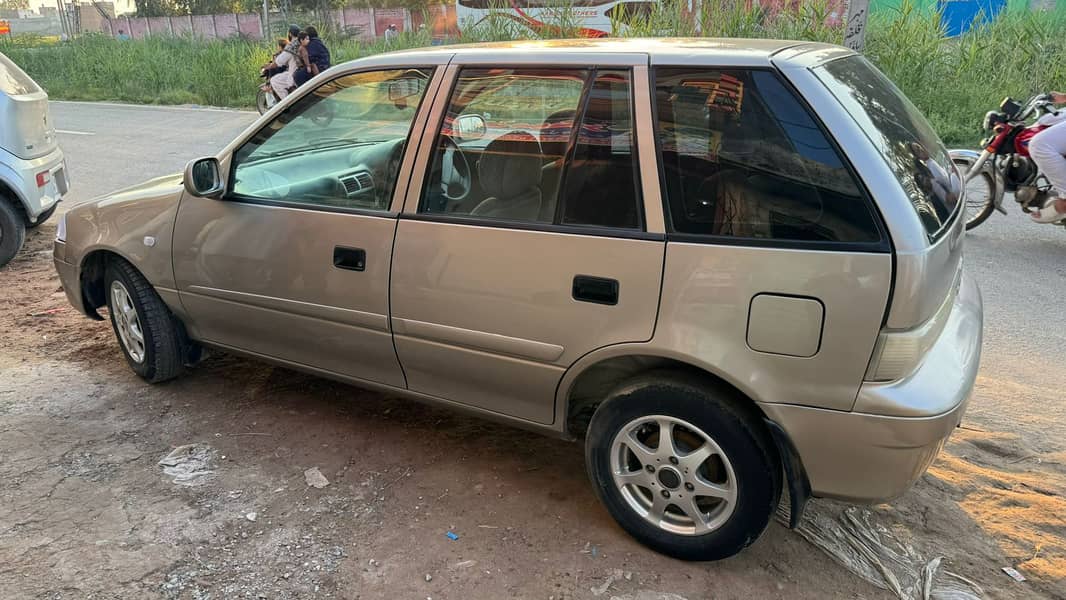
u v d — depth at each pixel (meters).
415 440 3.52
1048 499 3.01
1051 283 5.55
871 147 2.30
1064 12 11.85
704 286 2.42
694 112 2.49
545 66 2.75
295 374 4.20
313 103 3.30
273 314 3.42
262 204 3.37
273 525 2.92
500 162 2.81
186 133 12.85
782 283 2.32
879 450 2.33
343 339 3.26
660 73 2.56
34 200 6.16
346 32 22.14
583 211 2.64
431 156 2.96
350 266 3.11
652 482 2.68
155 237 3.70
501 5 14.56
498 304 2.79
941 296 2.38
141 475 3.24
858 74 2.78
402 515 2.97
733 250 2.39
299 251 3.24
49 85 19.61
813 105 2.35
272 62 13.57
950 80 10.70
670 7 11.84
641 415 2.62
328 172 3.24
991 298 5.29
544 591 2.57
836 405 2.33
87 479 3.21
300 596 2.55
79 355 4.48
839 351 2.29
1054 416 3.68
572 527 2.90
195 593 2.56
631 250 2.52
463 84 2.93
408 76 3.08
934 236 2.31
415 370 3.14
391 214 3.02
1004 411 3.73
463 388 3.06
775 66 2.42
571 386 2.77
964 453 3.36
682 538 2.66
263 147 3.42
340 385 4.07
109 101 17.92
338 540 2.83
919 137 2.81
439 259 2.89
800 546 2.78
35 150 6.28
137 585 2.59
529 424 2.97
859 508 2.98
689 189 2.48
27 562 2.69
